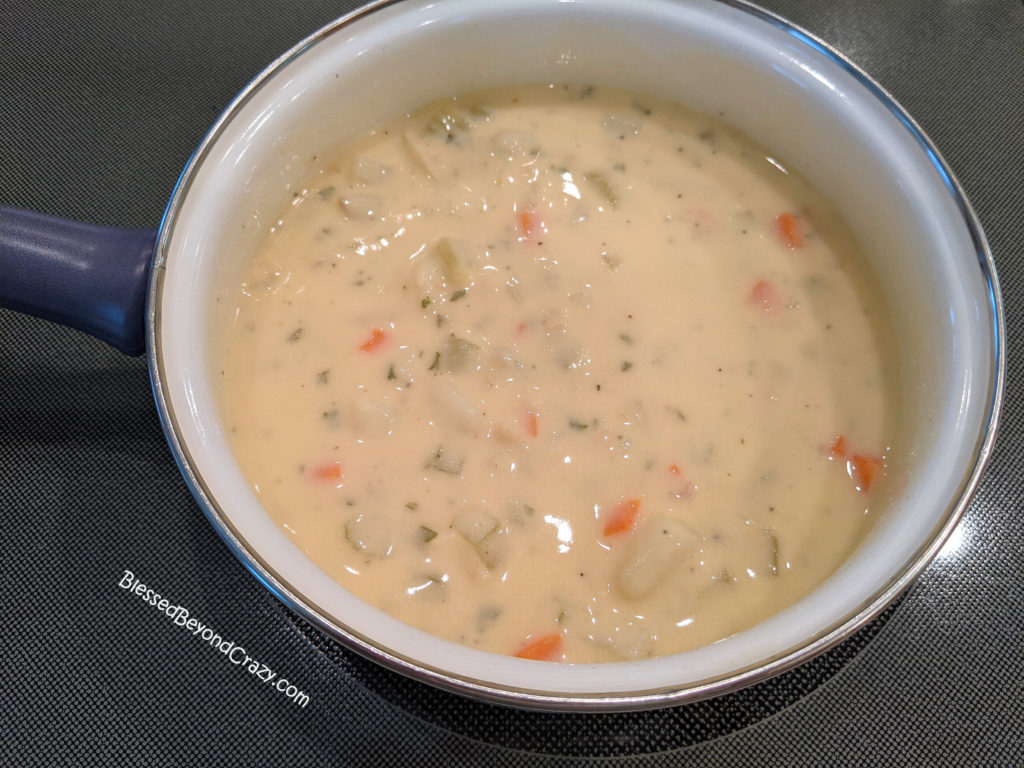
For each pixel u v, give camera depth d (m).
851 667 0.23
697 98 0.27
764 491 0.23
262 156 0.24
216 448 0.20
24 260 0.22
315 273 0.26
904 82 0.31
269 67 0.24
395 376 0.24
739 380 0.25
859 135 0.24
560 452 0.24
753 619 0.22
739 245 0.26
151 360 0.20
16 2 0.32
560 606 0.22
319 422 0.24
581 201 0.27
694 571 0.22
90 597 0.24
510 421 0.24
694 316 0.25
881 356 0.25
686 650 0.21
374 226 0.26
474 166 0.27
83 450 0.25
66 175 0.29
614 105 0.28
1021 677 0.23
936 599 0.24
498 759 0.22
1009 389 0.27
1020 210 0.29
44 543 0.24
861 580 0.19
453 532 0.23
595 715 0.22
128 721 0.22
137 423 0.26
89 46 0.31
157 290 0.21
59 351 0.27
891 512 0.21
